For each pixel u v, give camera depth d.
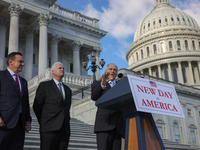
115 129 4.47
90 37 36.00
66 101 4.91
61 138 4.66
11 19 24.92
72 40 33.75
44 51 26.05
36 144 7.20
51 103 4.74
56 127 4.50
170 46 82.38
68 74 23.75
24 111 4.63
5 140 4.16
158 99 3.43
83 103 18.00
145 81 3.45
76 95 21.83
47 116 4.64
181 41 81.94
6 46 30.23
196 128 29.69
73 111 18.92
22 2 26.23
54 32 31.97
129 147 3.35
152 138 3.32
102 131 4.41
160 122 25.06
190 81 76.25
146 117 3.46
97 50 35.97
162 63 79.56
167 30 85.50
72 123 13.55
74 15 34.72
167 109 3.45
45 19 27.61
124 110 3.59
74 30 34.34
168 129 25.55
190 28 85.31
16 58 4.77
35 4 27.36
